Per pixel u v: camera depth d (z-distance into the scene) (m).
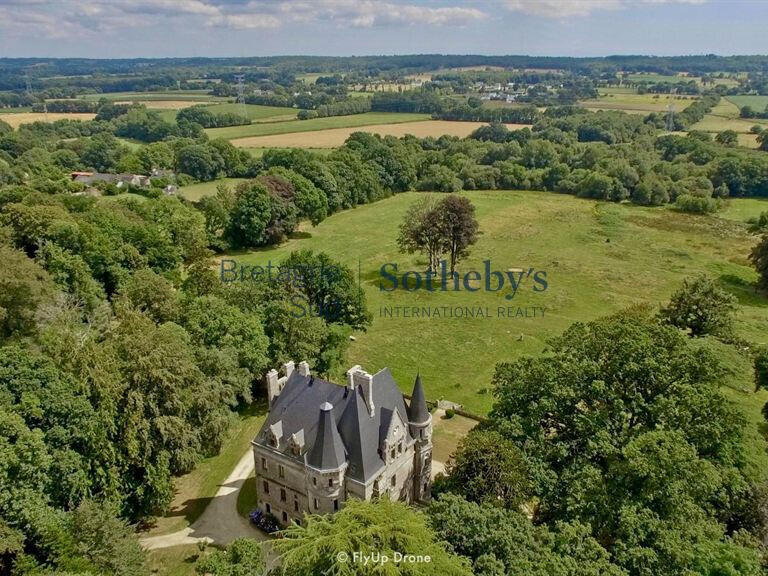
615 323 63.47
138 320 63.66
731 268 134.38
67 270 92.44
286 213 153.25
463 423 75.00
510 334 103.56
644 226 167.88
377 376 54.50
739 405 69.56
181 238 126.62
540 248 150.12
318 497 51.81
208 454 67.94
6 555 43.59
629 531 42.06
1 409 45.72
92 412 51.44
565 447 53.12
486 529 40.75
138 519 57.19
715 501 51.16
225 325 72.44
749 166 192.25
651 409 54.06
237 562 44.75
